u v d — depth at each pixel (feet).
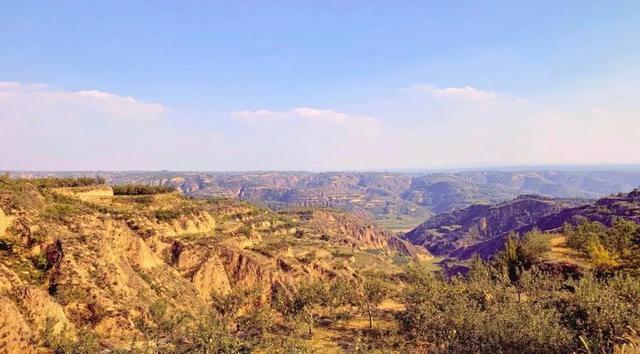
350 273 467.93
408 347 199.21
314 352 196.75
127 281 227.20
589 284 185.37
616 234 351.46
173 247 323.98
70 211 258.57
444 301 207.82
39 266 205.36
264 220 653.71
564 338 141.28
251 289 294.25
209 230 400.67
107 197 367.86
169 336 200.54
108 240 245.04
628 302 172.55
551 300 206.49
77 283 201.87
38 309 173.78
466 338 166.09
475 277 282.56
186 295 264.52
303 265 422.82
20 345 156.25
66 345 159.53
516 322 155.84
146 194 430.20
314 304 262.67
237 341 186.70
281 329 249.55
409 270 323.57
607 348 133.80
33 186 268.62
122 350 165.78
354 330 243.40
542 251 378.94
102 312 195.72
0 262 192.75
